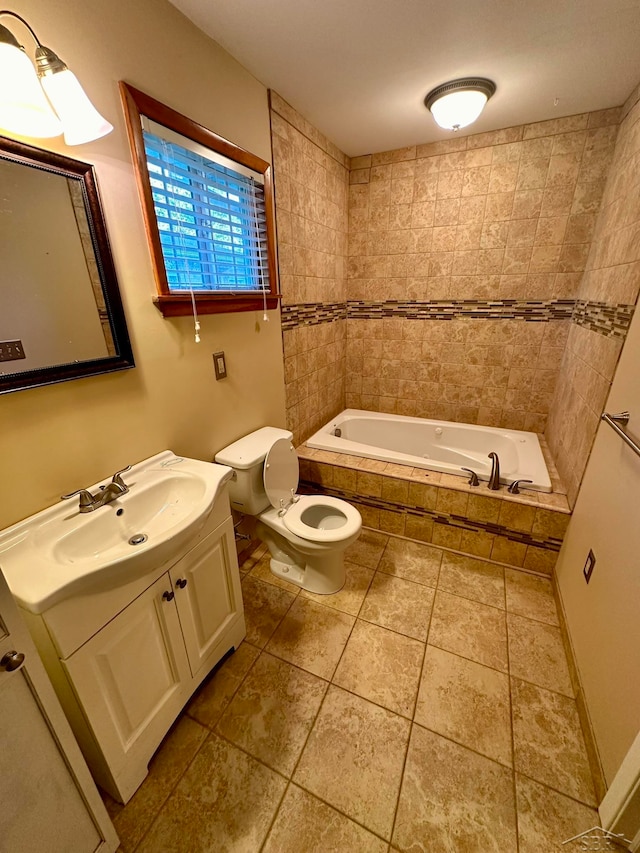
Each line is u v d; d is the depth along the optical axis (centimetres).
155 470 132
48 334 99
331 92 177
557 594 176
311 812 105
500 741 121
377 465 229
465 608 173
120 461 127
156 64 118
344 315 292
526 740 122
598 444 154
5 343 90
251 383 191
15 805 71
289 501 189
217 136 143
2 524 95
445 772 114
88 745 97
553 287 235
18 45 74
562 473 204
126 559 86
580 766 115
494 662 148
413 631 161
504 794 109
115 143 110
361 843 99
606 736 108
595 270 199
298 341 231
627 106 184
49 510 104
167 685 116
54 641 80
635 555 108
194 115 134
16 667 67
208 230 149
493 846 98
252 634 160
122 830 102
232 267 166
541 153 215
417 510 216
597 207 213
